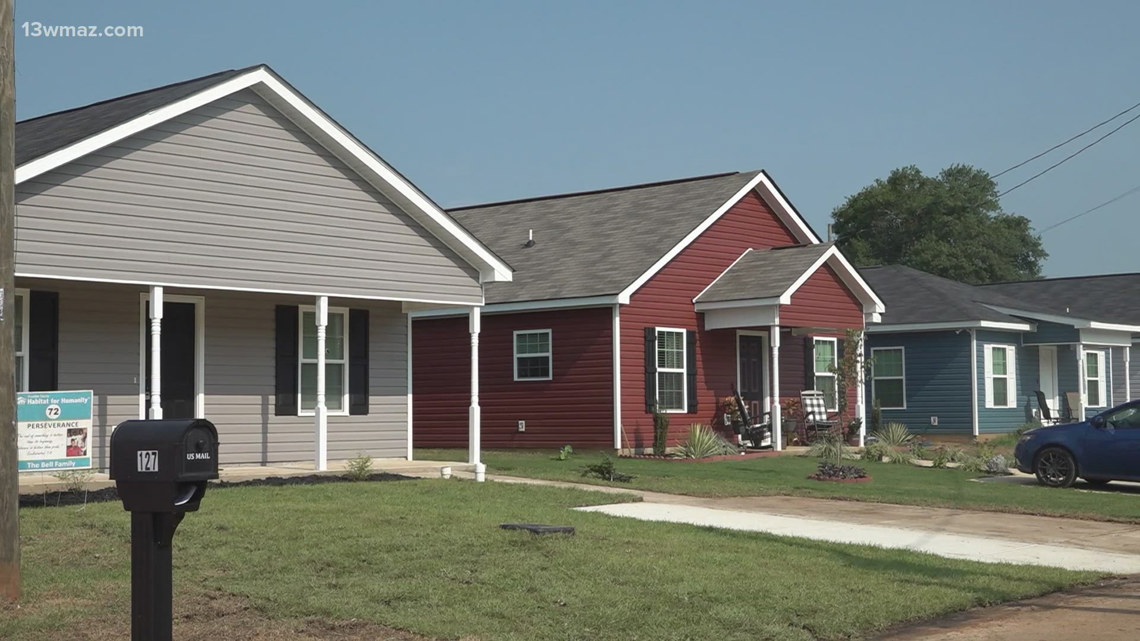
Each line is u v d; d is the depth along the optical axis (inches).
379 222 751.7
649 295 1050.7
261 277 688.4
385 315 832.9
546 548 462.9
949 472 942.4
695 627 368.2
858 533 574.9
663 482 771.4
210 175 668.7
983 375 1366.9
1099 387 1535.4
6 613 363.6
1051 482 831.7
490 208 1349.7
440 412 1118.4
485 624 362.9
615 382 1010.7
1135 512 678.5
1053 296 1755.7
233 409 745.0
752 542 516.4
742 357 1142.3
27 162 583.5
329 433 793.6
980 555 523.2
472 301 799.1
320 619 365.7
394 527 494.3
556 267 1101.1
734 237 1151.6
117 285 676.7
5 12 393.7
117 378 689.6
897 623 394.9
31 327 653.9
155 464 253.1
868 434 1320.1
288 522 499.2
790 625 378.6
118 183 628.1
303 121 707.4
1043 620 398.9
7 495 379.9
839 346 1230.3
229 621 363.9
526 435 1063.6
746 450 1062.4
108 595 385.1
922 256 2642.7
